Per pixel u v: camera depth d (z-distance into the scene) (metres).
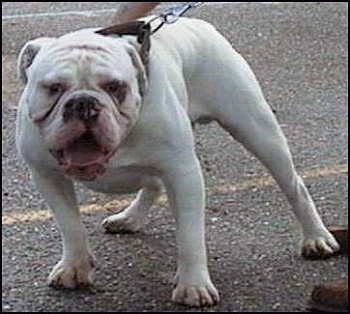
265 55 4.79
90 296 2.18
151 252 2.42
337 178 3.03
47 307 2.14
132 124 1.94
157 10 5.44
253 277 2.27
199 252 2.10
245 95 2.27
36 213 2.72
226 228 2.59
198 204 2.08
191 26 2.27
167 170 2.05
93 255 2.35
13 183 2.97
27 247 2.49
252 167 3.11
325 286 2.11
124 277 2.28
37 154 2.05
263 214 2.70
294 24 5.46
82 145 1.89
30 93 1.92
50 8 5.79
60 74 1.87
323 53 4.83
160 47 2.13
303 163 3.19
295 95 4.07
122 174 2.06
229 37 5.16
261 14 5.70
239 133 2.29
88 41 1.92
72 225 2.18
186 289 2.11
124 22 2.23
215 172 3.07
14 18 5.49
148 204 2.54
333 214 2.71
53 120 1.89
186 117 2.08
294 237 2.52
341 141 3.45
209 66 2.24
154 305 2.13
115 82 1.88
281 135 2.32
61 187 2.15
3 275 2.31
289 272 2.30
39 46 1.98
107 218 2.59
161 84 2.01
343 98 4.04
